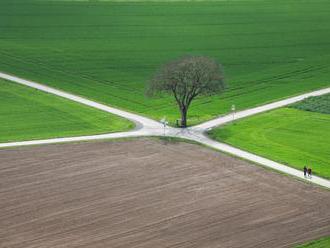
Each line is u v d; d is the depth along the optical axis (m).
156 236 107.75
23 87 193.38
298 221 113.25
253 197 121.88
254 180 129.25
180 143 148.62
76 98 184.38
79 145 146.62
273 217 114.44
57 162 136.62
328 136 155.00
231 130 158.38
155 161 137.88
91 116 169.00
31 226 110.44
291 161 139.12
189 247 104.56
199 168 134.62
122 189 124.69
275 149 146.12
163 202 119.56
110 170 133.12
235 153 143.12
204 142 149.38
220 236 108.06
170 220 113.00
